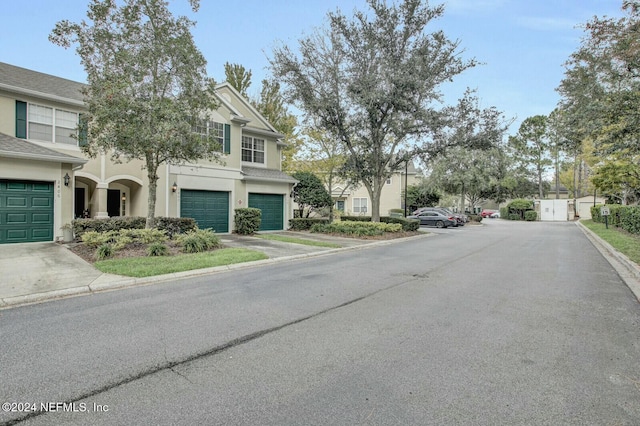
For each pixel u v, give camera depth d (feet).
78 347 13.03
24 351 12.66
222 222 55.16
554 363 11.83
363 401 9.54
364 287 22.45
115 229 41.09
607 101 35.73
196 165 51.42
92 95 35.91
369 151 62.75
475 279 24.98
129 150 34.42
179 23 35.83
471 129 56.24
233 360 12.04
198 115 39.01
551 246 46.47
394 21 52.75
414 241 53.21
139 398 9.68
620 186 73.05
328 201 74.28
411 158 60.90
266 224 62.13
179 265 27.25
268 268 29.37
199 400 9.59
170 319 16.19
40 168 37.93
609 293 21.18
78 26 33.30
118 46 34.47
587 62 38.58
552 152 141.28
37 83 44.83
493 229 82.28
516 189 155.94
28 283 22.12
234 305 18.40
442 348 12.99
